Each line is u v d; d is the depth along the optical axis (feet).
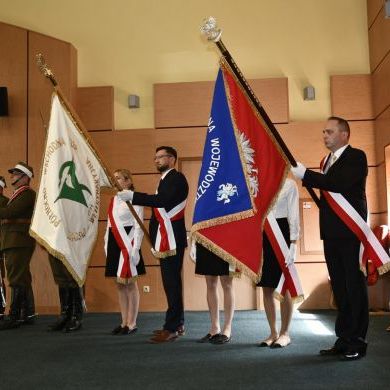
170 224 13.04
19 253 16.46
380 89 20.42
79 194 12.72
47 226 12.58
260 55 22.54
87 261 12.78
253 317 18.21
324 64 22.35
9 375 9.87
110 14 23.24
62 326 15.48
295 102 22.26
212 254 12.55
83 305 15.87
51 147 12.65
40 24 23.25
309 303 20.83
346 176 10.36
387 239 18.65
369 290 20.61
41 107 22.27
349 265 10.53
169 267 13.19
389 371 9.54
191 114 22.07
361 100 21.66
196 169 22.00
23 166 16.75
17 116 22.26
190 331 14.94
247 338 13.48
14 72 22.44
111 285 21.38
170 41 22.99
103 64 23.11
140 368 10.19
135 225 14.40
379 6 20.34
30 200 16.60
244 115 10.12
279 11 22.70
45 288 21.30
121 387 8.81
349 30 22.40
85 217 12.76
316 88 22.27
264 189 9.96
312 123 21.61
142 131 22.20
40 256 21.42
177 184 13.06
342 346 10.98
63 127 12.72
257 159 10.02
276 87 21.79
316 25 22.54
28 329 15.78
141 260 14.71
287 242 12.05
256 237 9.78
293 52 22.49
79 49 23.20
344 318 10.97
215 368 10.01
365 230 10.48
